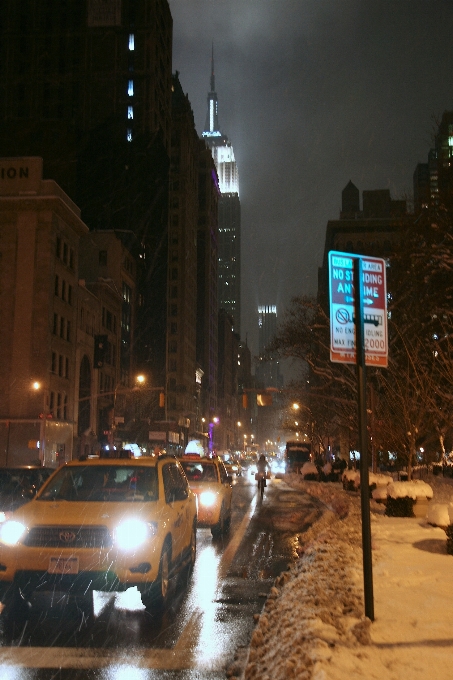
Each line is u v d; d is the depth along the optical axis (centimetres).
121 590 798
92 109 9212
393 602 673
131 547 792
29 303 5356
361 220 9669
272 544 1477
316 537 1407
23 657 643
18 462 5106
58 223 5638
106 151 8950
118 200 8806
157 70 9575
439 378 2491
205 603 888
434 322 2606
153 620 791
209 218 15300
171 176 12556
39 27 9388
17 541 801
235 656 639
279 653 536
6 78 9281
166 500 948
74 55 9356
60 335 5675
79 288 6269
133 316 8350
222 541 1537
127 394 7850
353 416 3225
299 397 5644
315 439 6881
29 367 5269
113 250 7688
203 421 13650
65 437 5644
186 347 12269
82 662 629
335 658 481
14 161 5556
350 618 603
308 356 3594
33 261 5406
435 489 2414
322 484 3881
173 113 12862
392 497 1606
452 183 2588
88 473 971
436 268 2531
